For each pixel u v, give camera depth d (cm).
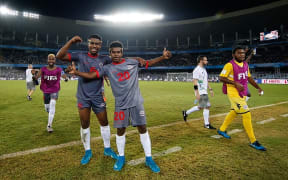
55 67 462
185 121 519
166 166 255
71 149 317
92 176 229
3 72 4075
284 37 3800
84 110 275
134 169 247
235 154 292
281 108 684
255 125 460
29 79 910
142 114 253
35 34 4931
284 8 3353
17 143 344
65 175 231
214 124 485
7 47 4269
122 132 256
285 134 391
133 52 5425
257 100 901
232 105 346
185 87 1944
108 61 299
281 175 230
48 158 280
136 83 261
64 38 5231
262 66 3672
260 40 3925
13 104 793
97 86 278
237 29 4350
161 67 4881
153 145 335
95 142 352
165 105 804
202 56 458
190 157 282
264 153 295
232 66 339
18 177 227
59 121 521
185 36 5081
